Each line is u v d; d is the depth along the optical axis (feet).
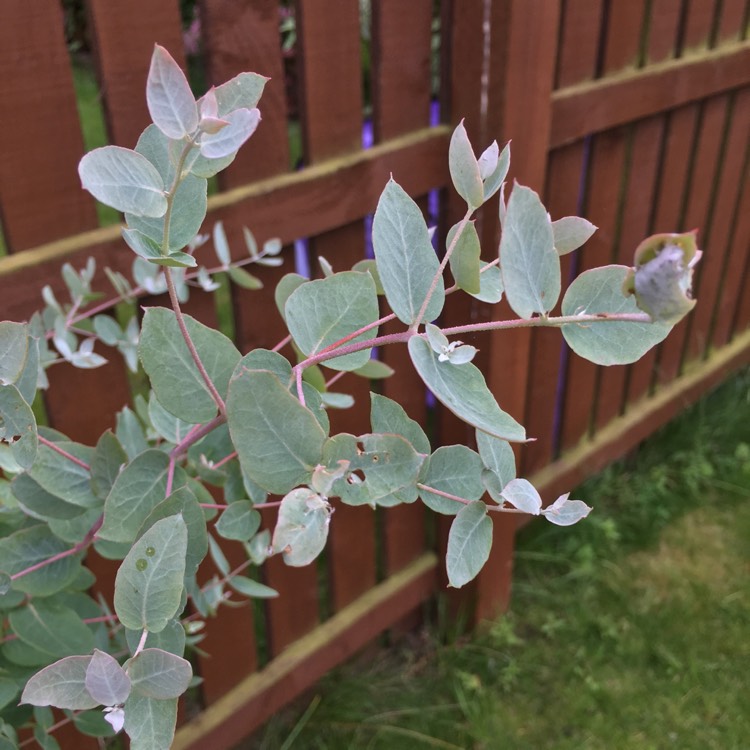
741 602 3.74
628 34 3.00
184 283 2.04
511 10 2.33
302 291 1.03
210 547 1.60
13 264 1.81
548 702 3.31
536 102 2.55
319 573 3.67
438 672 3.44
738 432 4.74
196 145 0.78
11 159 1.76
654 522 4.15
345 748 3.10
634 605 3.71
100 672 0.83
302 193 2.26
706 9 3.33
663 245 0.73
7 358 0.96
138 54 1.83
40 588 1.41
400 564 3.36
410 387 2.91
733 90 3.74
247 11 2.00
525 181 2.64
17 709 1.63
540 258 0.89
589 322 0.93
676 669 3.42
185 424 1.44
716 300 4.45
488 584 3.45
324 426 1.01
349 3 2.20
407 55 2.41
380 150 2.41
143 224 0.95
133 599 0.86
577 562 3.89
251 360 0.96
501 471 1.09
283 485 0.84
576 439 3.90
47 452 1.31
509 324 0.90
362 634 3.27
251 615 2.86
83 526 1.43
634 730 3.20
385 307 2.66
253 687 2.95
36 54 1.72
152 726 0.89
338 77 2.26
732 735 3.17
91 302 1.99
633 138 3.32
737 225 4.30
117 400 2.19
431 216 3.04
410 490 1.07
